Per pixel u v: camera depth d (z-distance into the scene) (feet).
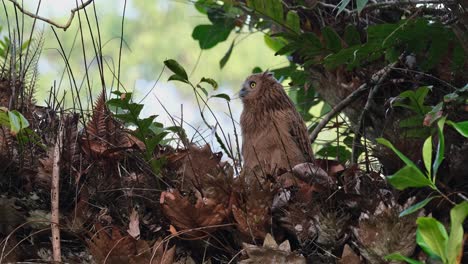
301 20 31.73
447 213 23.36
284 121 29.91
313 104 35.04
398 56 27.99
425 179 17.48
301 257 21.27
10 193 23.91
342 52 27.12
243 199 22.62
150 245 22.50
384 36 26.91
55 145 23.03
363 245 21.54
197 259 23.17
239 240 22.71
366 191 23.63
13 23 42.98
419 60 28.84
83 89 39.91
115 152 24.71
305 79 32.86
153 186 24.43
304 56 31.01
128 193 23.94
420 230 17.10
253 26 34.73
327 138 35.96
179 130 25.82
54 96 26.94
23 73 27.14
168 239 22.12
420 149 24.49
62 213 23.65
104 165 24.75
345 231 22.48
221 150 27.22
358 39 29.19
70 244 22.85
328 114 30.45
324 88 32.09
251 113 30.71
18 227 21.88
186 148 24.91
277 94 30.76
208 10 34.99
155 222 23.76
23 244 22.72
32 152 25.14
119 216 23.70
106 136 25.25
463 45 25.99
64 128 24.98
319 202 23.20
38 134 26.11
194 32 35.27
